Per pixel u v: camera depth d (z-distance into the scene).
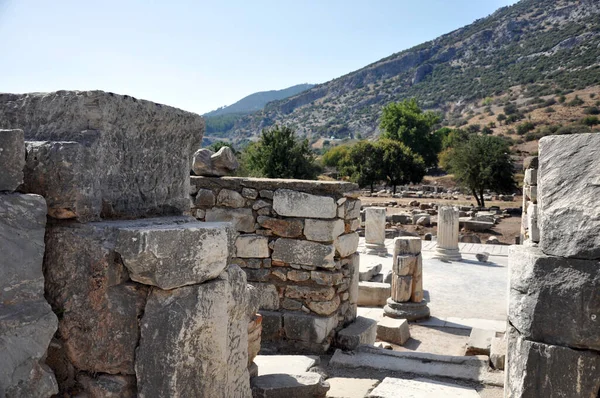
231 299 3.37
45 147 3.02
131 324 2.98
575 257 3.13
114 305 2.99
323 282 7.11
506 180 36.50
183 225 3.22
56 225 3.11
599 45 127.31
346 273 7.70
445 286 13.73
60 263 3.07
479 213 30.59
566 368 3.14
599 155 3.20
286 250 7.25
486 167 36.12
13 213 2.68
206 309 3.09
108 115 3.26
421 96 169.75
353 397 5.42
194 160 7.67
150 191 3.72
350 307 7.97
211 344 3.14
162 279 2.89
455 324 10.41
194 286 3.07
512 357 3.44
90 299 3.03
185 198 4.08
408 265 10.66
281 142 34.06
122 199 3.48
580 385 3.11
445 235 17.41
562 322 3.15
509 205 38.31
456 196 46.22
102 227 3.03
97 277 2.98
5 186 2.69
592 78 105.88
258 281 7.40
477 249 19.62
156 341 2.93
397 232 23.23
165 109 3.73
